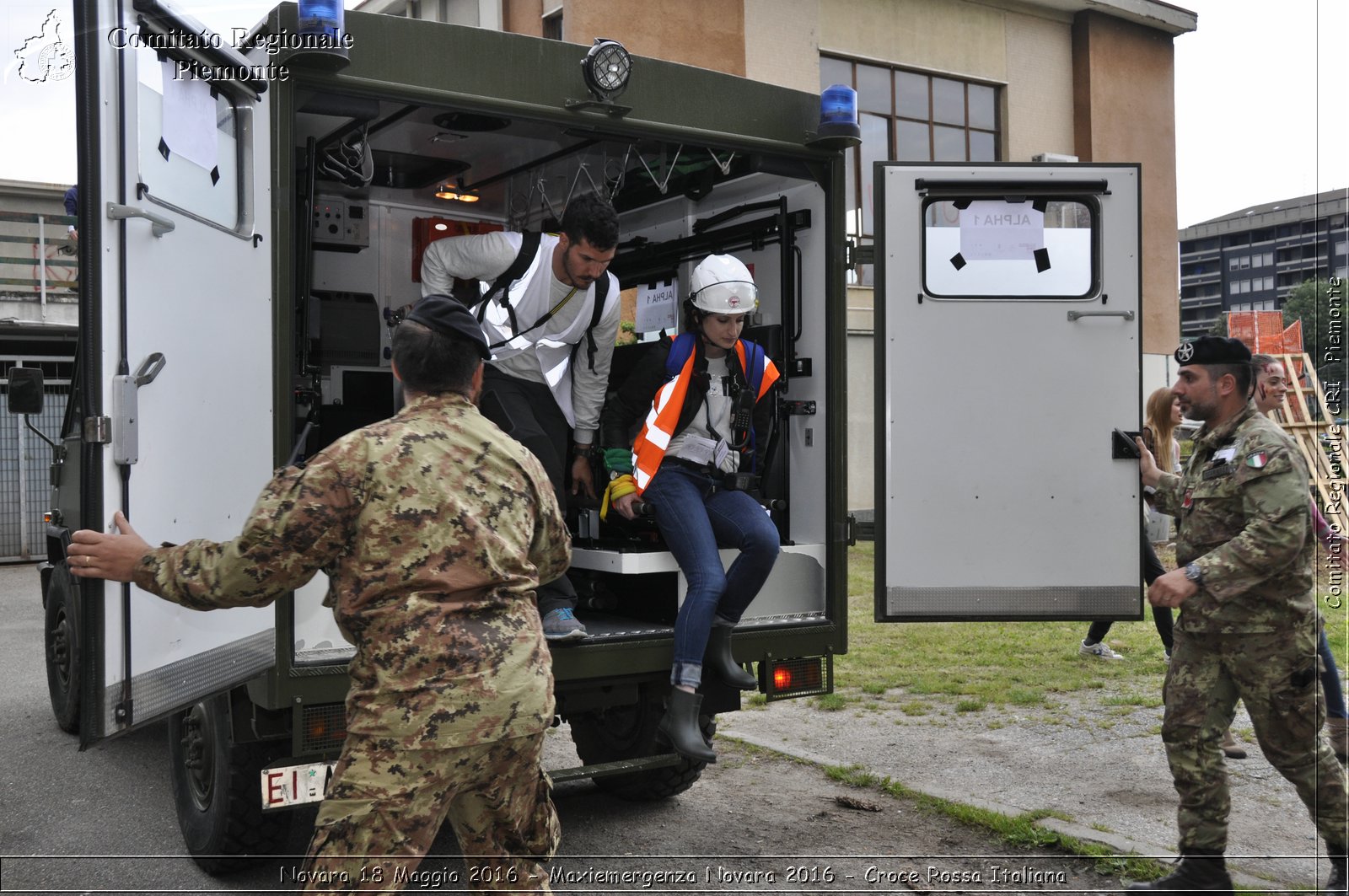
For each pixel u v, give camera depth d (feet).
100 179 8.68
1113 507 14.37
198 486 9.88
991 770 15.98
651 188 16.62
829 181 14.28
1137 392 14.40
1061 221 14.42
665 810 14.83
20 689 23.95
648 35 41.98
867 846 13.25
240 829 12.22
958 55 50.93
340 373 18.57
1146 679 21.44
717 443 13.34
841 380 14.35
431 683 7.74
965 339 14.30
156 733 20.25
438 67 11.66
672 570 13.50
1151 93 55.77
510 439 8.94
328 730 11.13
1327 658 13.29
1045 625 27.25
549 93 12.31
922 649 24.72
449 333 8.68
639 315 18.69
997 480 14.32
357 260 18.98
